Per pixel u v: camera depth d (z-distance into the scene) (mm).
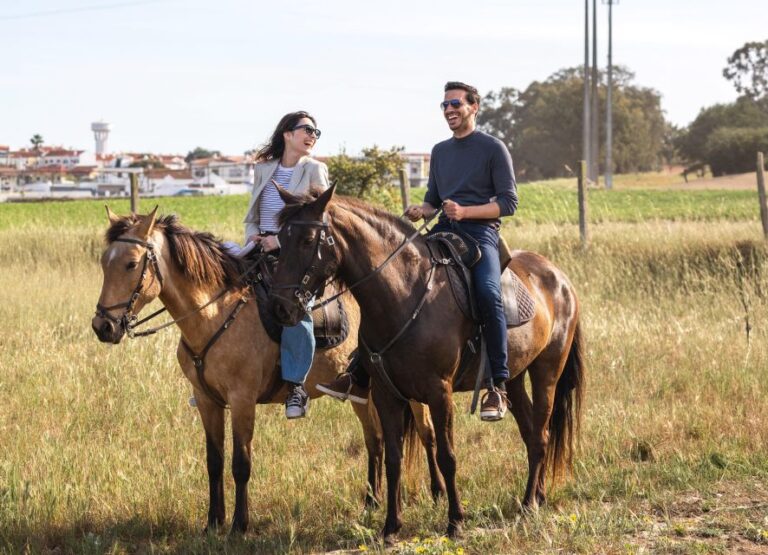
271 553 5383
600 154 96250
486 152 5879
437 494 6277
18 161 175500
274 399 6156
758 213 24594
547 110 96062
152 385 8742
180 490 6391
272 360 5922
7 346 10391
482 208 5711
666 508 5934
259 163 6551
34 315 11906
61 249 17438
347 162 18906
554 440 6641
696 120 100062
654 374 9328
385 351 5434
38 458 6891
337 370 6383
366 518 6012
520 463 7090
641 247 15289
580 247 15703
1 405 8320
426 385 5477
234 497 6430
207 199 42750
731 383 8812
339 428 7934
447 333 5488
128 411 8117
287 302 5023
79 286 14273
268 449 7375
